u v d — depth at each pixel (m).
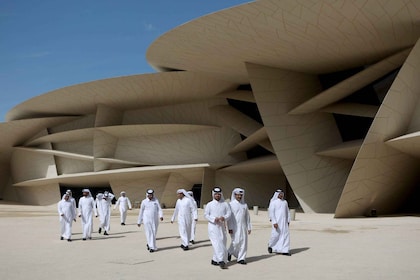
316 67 21.78
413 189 19.73
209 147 32.44
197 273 6.34
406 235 10.73
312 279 5.69
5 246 10.12
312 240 10.40
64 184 39.19
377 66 18.53
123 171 32.59
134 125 32.84
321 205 22.25
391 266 6.51
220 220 7.07
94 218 23.03
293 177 22.48
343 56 19.52
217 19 16.62
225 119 31.39
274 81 22.36
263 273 6.26
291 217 17.25
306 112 22.83
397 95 15.64
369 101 23.02
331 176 22.61
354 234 11.51
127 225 17.20
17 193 41.81
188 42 19.55
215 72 24.95
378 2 13.85
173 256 8.30
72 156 35.28
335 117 23.53
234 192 7.56
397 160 16.86
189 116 33.09
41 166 36.75
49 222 18.16
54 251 9.16
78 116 36.12
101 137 33.59
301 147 22.64
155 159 33.69
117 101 32.69
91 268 6.91
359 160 16.11
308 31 16.67
